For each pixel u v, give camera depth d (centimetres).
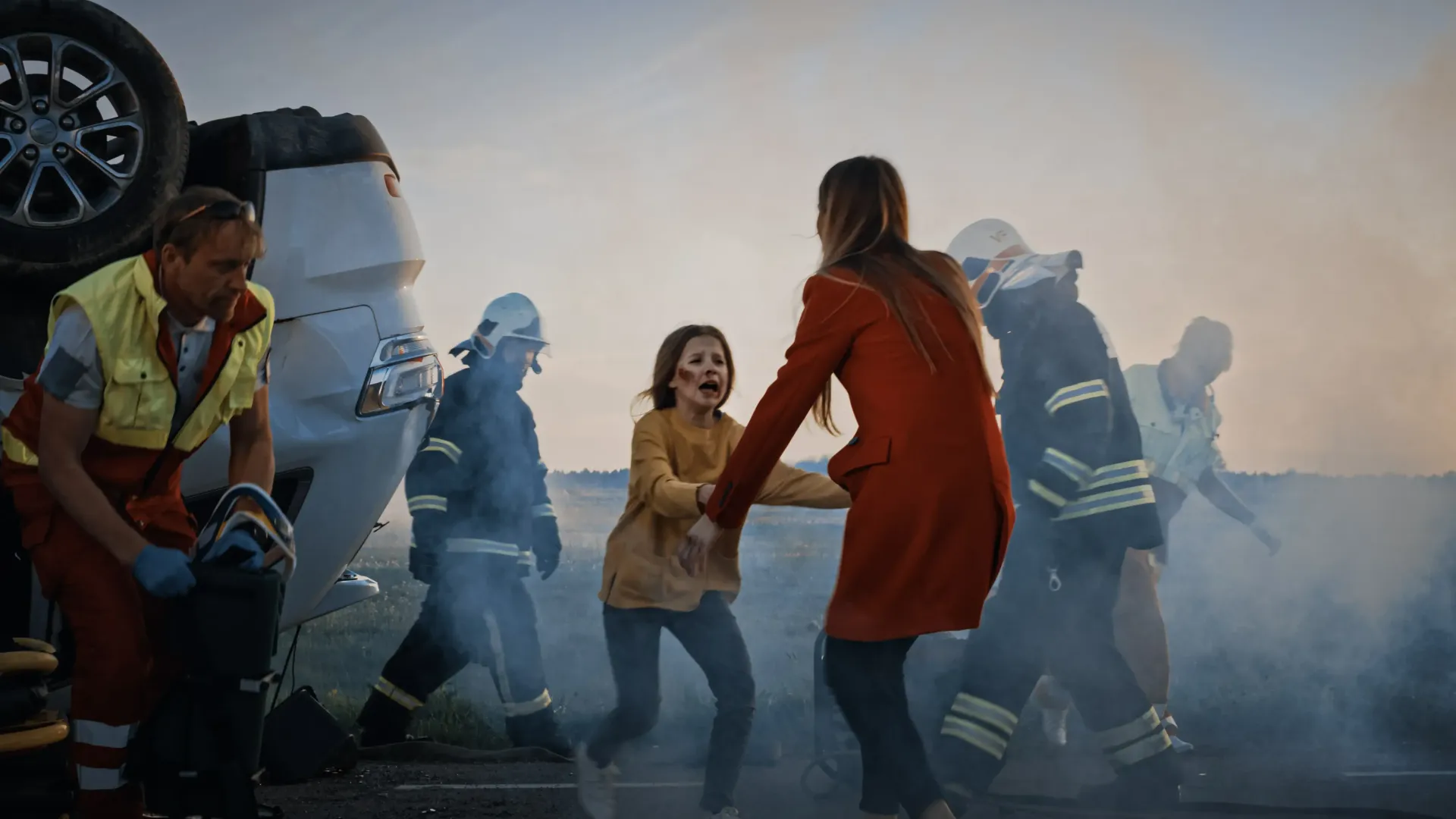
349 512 418
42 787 312
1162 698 515
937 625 295
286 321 409
